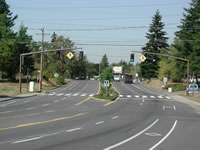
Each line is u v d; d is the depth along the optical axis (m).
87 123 17.50
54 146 10.56
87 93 52.06
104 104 33.47
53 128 14.93
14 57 66.38
